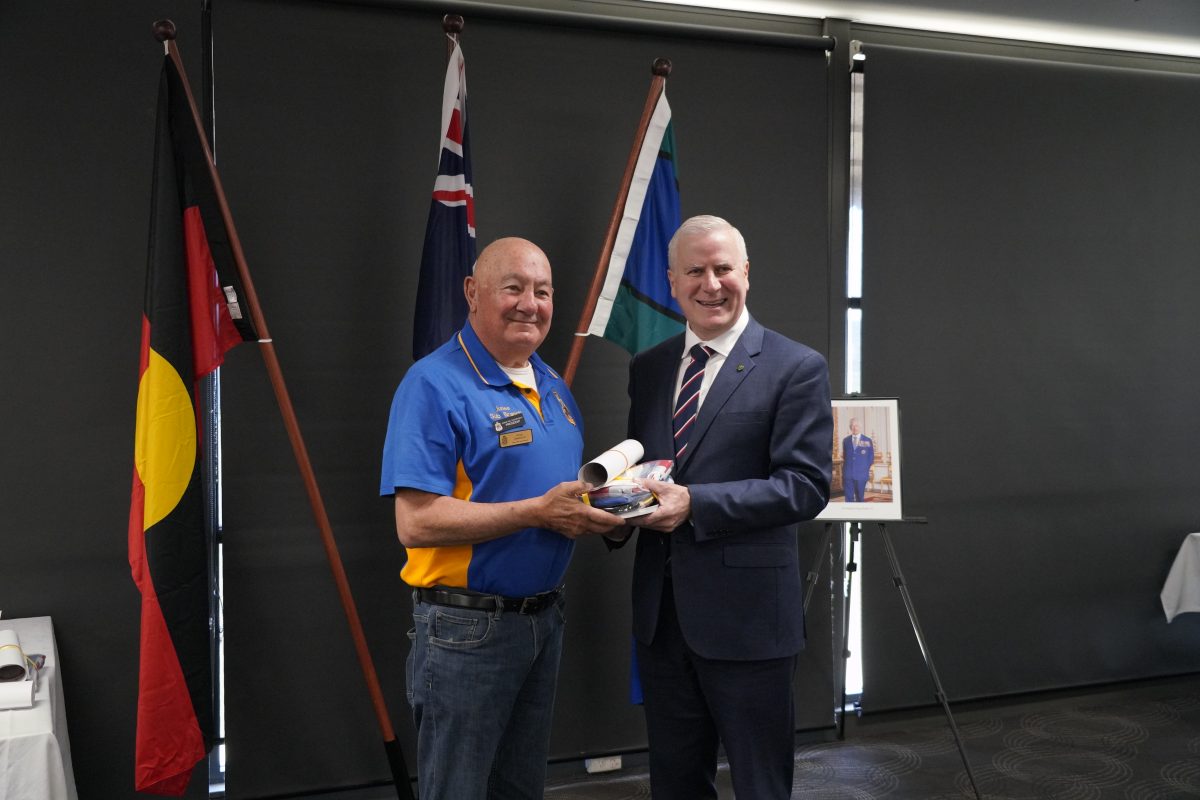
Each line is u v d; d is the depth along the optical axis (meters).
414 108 3.03
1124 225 3.85
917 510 3.63
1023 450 3.76
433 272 2.84
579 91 3.20
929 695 3.67
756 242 3.40
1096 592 3.87
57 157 2.77
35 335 2.78
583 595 3.24
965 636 3.71
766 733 2.21
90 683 2.85
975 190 3.66
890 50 3.54
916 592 3.65
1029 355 3.75
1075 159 3.78
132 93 2.81
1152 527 3.93
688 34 3.27
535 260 2.15
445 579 2.11
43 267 2.78
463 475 2.13
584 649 3.25
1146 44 3.87
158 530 2.51
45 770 2.03
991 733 3.55
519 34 3.14
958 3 3.51
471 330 2.21
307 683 3.00
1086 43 3.82
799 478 2.14
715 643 2.17
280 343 2.95
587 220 3.21
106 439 2.83
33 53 2.75
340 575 2.82
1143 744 3.44
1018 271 3.73
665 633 2.31
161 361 2.53
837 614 3.54
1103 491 3.86
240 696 2.94
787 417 2.19
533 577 2.13
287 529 2.97
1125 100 3.84
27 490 2.78
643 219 3.05
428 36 3.04
